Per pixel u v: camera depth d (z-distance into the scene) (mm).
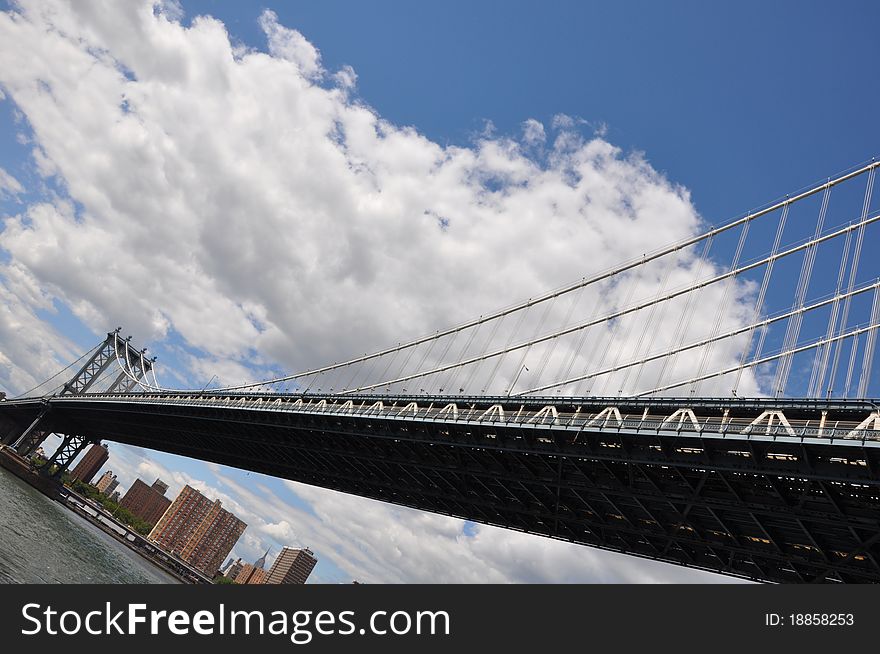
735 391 48938
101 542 126688
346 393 77688
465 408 61938
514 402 56531
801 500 38562
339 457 79688
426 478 69188
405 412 65625
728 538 47375
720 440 39750
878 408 36375
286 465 97688
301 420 79625
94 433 160750
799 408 39344
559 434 49438
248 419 90562
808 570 44188
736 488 41969
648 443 44219
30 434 159500
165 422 119125
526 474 56812
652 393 54875
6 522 75312
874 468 34062
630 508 51406
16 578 50406
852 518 37000
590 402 50562
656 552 54250
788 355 50312
